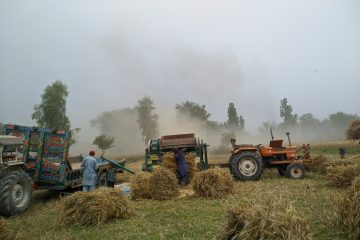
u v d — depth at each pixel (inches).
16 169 304.0
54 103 1163.3
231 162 422.6
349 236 160.1
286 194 289.3
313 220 195.8
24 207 287.6
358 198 166.9
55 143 343.3
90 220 224.8
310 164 466.0
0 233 193.8
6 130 342.0
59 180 337.4
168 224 214.2
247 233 133.8
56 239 197.3
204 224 205.9
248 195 289.7
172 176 318.7
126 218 237.6
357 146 1024.2
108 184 428.1
